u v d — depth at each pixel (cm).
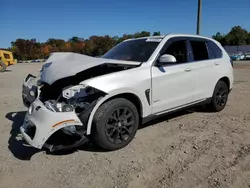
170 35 536
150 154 412
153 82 466
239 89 989
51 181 345
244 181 328
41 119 378
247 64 2788
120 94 434
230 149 421
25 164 392
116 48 580
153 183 331
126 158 400
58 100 413
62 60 471
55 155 418
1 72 2177
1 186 337
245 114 619
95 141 412
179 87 516
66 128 378
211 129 516
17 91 1034
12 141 479
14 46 8456
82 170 369
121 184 331
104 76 413
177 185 323
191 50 561
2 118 623
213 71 599
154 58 485
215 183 325
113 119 417
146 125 547
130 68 453
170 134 494
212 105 623
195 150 421
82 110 398
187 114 625
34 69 2558
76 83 445
